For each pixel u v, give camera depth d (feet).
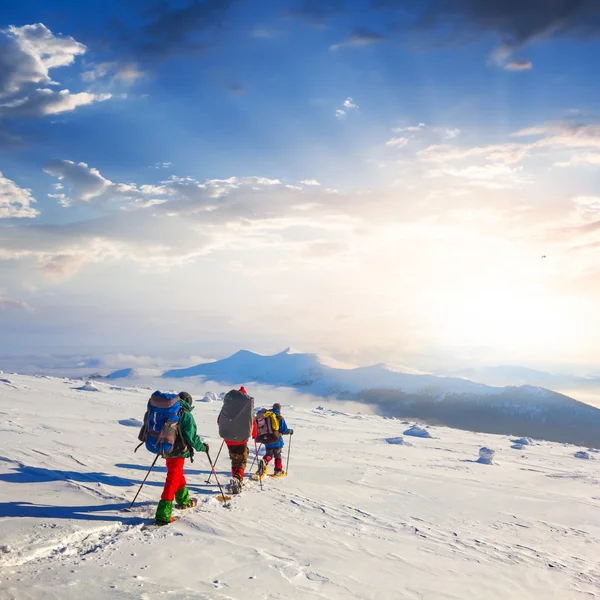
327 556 18.94
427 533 24.07
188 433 23.08
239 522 22.49
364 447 54.90
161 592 13.38
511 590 17.71
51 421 48.80
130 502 23.68
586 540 25.70
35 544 16.84
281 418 35.68
